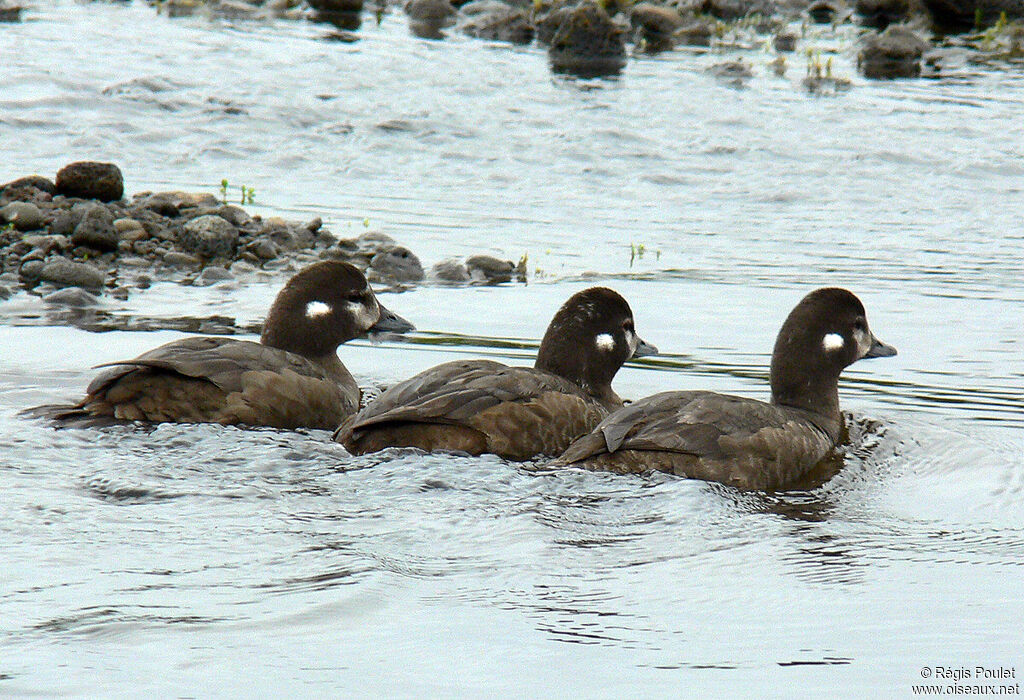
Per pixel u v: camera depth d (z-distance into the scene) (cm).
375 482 1085
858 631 846
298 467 1107
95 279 1739
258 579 898
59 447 1123
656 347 1461
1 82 2673
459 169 2383
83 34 3191
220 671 777
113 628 821
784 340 1334
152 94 2680
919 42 3228
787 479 1178
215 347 1252
